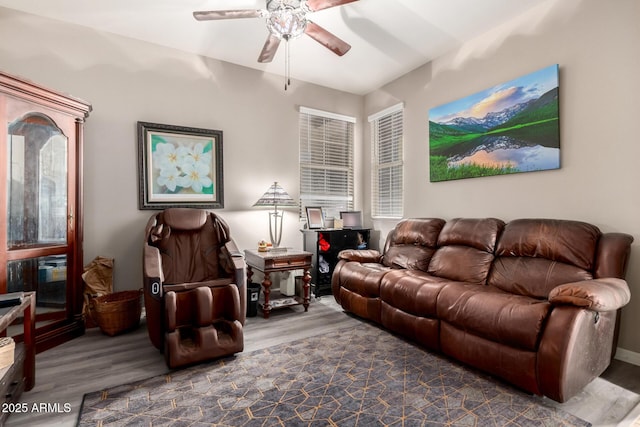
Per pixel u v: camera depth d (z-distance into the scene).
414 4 2.80
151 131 3.45
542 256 2.50
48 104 2.62
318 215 4.39
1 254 2.36
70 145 2.83
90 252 3.18
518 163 2.96
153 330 2.38
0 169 2.34
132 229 3.37
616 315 2.17
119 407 1.83
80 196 2.93
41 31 2.96
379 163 4.70
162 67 3.51
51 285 2.73
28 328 2.00
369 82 4.50
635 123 2.30
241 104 3.98
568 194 2.66
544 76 2.77
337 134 4.79
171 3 2.79
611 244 2.19
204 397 1.92
